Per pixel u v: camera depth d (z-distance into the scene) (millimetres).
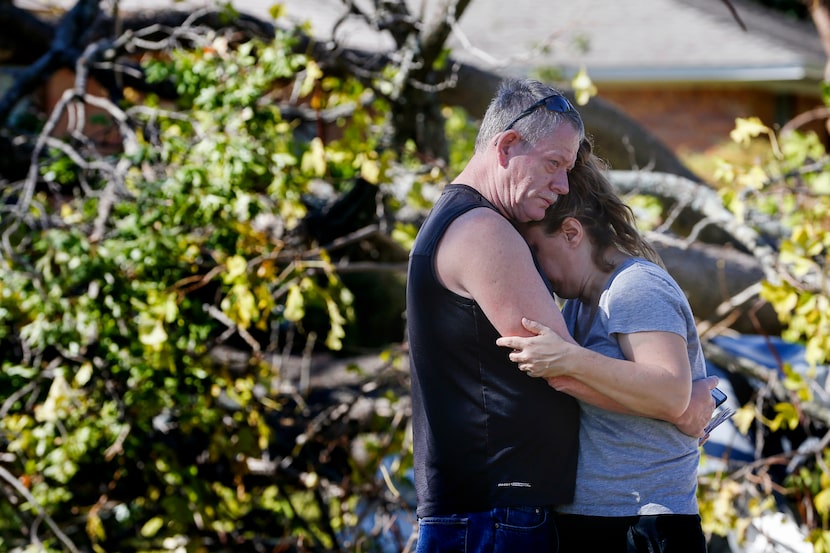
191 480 12391
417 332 7070
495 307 6742
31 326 11211
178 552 12250
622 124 19375
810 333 11336
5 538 12789
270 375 12820
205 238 12289
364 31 25297
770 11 51938
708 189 13969
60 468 11516
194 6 15281
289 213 12430
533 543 6828
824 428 13297
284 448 14141
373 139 14523
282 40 12914
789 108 39188
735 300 13195
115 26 14953
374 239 14656
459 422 6926
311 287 12023
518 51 35000
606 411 6977
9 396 12195
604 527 6945
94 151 13195
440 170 13961
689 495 7027
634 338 6820
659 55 36469
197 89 12758
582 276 7320
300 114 15305
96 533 12391
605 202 7398
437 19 13922
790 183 14148
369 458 13367
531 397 6859
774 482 12859
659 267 7238
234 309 11836
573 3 39750
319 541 13703
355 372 14078
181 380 12062
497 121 7156
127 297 11508
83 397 11836
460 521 6910
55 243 11195
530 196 7016
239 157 11641
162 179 12109
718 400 7695
